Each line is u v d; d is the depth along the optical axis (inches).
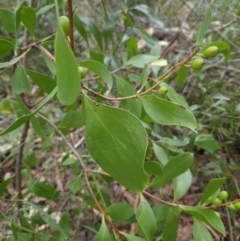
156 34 24.0
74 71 5.3
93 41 22.8
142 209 9.2
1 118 22.1
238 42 20.3
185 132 18.3
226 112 17.4
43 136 12.2
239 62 19.8
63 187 18.3
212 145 15.0
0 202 17.4
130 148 7.1
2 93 24.5
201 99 19.5
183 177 10.9
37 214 13.3
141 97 8.9
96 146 7.2
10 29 12.9
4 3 21.8
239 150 18.2
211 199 10.4
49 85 11.5
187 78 19.7
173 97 11.5
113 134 7.1
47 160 19.2
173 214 10.2
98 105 7.0
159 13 22.7
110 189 18.0
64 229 12.5
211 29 20.3
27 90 10.8
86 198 13.1
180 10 24.4
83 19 14.6
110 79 8.3
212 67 20.2
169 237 10.5
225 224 16.0
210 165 16.9
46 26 22.5
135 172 7.3
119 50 21.7
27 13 9.1
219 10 20.6
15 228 11.9
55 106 19.3
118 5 20.9
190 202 17.5
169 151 15.8
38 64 23.8
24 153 16.7
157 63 12.6
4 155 19.0
